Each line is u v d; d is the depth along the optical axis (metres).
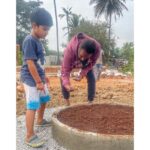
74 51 1.68
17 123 1.73
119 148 1.38
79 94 2.14
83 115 1.67
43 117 1.80
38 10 1.56
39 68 1.60
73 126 1.51
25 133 1.63
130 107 1.81
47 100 1.69
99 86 2.22
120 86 2.24
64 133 1.48
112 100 2.02
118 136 1.38
